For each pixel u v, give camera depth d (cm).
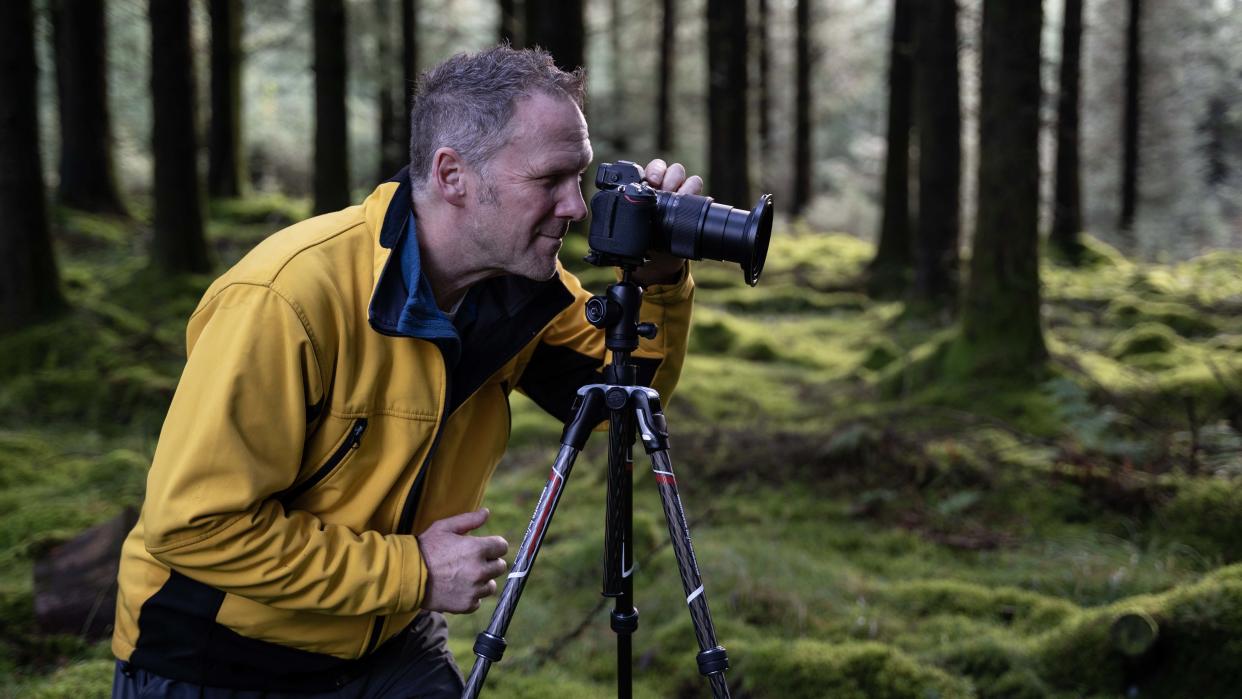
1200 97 2177
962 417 532
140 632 164
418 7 1578
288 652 167
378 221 164
